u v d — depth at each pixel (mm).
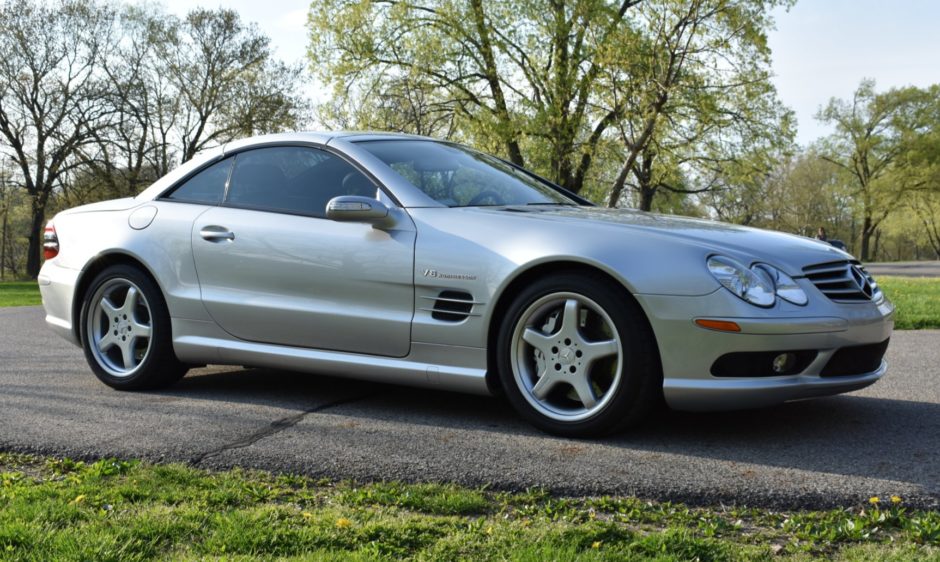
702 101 22172
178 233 4434
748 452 3203
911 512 2545
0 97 33625
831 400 4168
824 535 2354
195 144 34469
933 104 57562
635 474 2920
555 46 23125
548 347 3496
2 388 4688
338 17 24547
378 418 3826
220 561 2115
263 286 4156
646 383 3301
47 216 37000
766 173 24500
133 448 3324
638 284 3252
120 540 2264
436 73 24844
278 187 4285
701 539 2316
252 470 3059
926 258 86438
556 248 3418
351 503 2680
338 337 3967
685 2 19641
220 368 5305
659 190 30656
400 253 3777
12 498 2660
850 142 60125
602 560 2146
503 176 4480
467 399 4234
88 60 33781
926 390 4453
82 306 4723
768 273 3289
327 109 25469
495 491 2826
